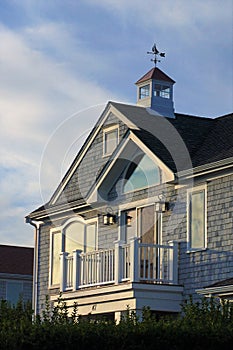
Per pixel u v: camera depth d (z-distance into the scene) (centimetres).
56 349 1451
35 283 3108
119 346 1491
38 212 3089
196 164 2459
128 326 1539
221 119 2864
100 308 2503
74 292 2609
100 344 1480
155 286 2400
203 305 1805
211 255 2378
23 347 1433
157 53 3066
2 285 4728
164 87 2995
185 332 1550
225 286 2158
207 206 2417
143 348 1505
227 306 1766
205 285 2381
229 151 2389
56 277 3006
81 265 2628
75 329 1483
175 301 2427
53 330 1469
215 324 1611
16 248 5041
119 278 2434
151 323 1569
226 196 2353
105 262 2548
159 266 2484
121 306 2417
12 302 4716
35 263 3130
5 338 1431
